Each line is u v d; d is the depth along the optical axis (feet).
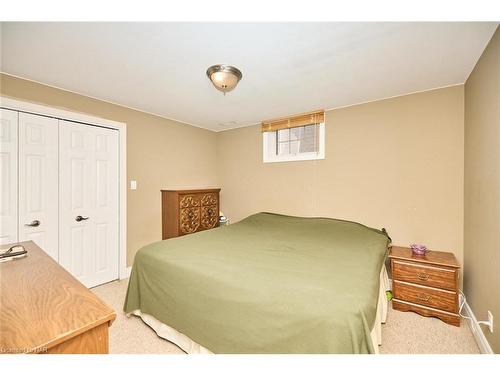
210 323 4.35
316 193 10.05
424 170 7.75
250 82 7.11
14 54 5.53
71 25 4.46
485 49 5.22
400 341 5.41
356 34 4.78
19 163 6.84
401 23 4.44
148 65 6.06
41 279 3.30
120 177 9.18
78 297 2.85
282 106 9.32
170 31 4.66
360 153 8.95
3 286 3.08
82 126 8.16
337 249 6.34
